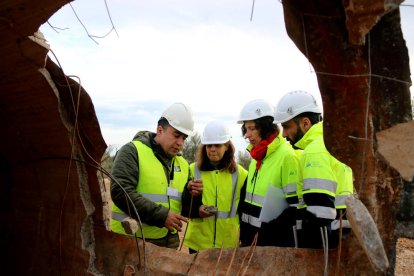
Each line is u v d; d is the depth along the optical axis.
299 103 3.07
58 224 2.79
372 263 1.66
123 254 2.65
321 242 2.51
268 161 3.33
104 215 2.72
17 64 2.21
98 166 2.53
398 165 1.63
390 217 1.88
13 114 2.57
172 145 3.41
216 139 3.64
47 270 2.87
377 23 1.68
